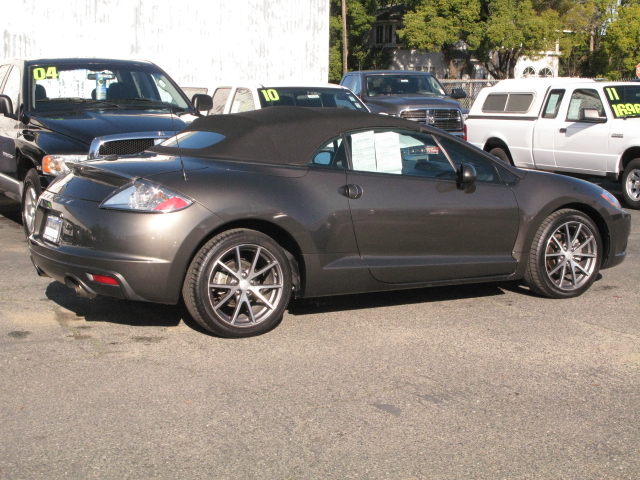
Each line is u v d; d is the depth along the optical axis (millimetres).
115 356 4977
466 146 6242
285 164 5539
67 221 5270
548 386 4613
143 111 8820
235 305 5387
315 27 20703
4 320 5691
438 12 50531
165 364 4848
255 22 19891
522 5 49094
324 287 5602
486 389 4547
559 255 6488
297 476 3488
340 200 5578
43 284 6715
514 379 4715
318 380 4637
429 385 4594
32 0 17141
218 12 19344
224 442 3812
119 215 5016
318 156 5641
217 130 5848
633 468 3635
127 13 18250
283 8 20219
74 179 5496
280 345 5246
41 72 8977
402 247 5848
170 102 9438
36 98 8734
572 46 53031
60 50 17562
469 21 49125
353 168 5750
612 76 50625
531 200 6324
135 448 3729
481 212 6098
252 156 5523
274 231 5504
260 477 3473
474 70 57094
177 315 5863
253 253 5309
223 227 5223
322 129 5711
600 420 4152
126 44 18328
